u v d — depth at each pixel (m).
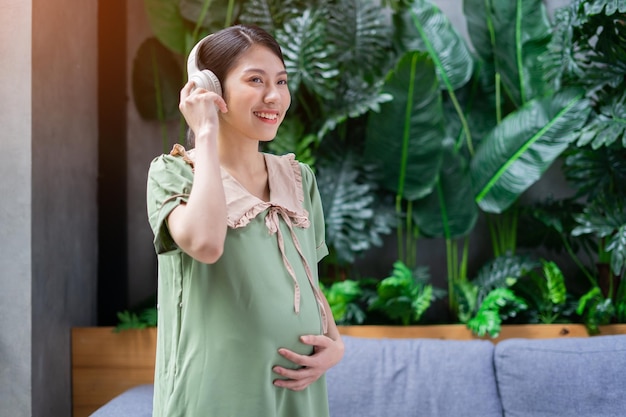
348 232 3.43
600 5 2.98
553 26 3.32
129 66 3.71
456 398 2.66
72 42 3.19
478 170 3.47
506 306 3.22
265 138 1.33
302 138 3.59
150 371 3.08
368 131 3.46
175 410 1.24
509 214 3.63
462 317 3.25
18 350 2.72
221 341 1.23
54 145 2.97
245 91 1.30
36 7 2.77
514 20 3.49
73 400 3.11
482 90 3.70
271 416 1.25
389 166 3.47
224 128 1.36
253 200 1.30
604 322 3.07
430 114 3.39
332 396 2.68
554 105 3.32
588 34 3.21
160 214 1.21
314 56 3.36
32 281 2.74
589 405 2.58
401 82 3.35
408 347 2.81
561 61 3.18
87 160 3.40
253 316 1.24
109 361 3.10
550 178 3.70
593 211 3.12
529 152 3.35
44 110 2.87
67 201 3.12
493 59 3.65
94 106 3.50
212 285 1.25
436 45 3.62
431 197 3.52
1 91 2.74
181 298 1.28
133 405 2.62
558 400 2.60
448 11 3.78
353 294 3.18
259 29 1.37
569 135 3.28
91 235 3.44
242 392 1.22
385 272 3.75
